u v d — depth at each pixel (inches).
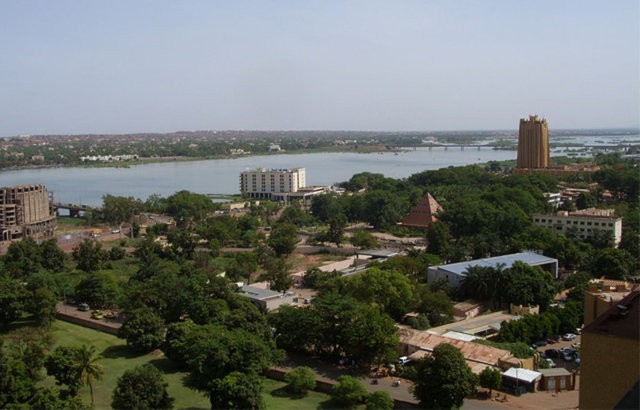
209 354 4889.3
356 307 5703.7
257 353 4884.4
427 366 4547.2
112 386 5123.0
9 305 6579.7
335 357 5718.5
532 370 5216.5
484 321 6712.6
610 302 3029.0
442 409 4409.5
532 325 6102.4
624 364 2432.3
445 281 7751.0
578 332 6427.2
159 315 6599.4
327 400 4854.8
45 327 6692.9
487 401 4798.2
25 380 4266.7
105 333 6643.7
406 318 6830.7
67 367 4648.1
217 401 4397.1
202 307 6486.2
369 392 4810.5
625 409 1704.0
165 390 4665.4
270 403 4758.9
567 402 4773.6
